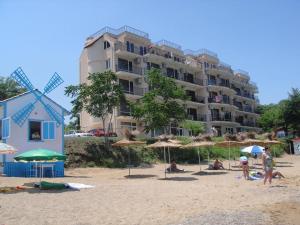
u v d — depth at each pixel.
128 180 21.83
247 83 87.81
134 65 54.25
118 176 24.70
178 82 60.72
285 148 55.84
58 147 25.91
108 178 23.16
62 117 26.48
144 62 54.88
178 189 17.31
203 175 25.12
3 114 23.97
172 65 61.25
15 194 15.17
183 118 40.94
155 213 11.62
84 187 17.33
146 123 39.78
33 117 24.94
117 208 12.41
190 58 68.75
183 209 12.30
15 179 20.47
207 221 10.38
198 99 67.25
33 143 24.62
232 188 17.64
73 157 29.98
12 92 52.06
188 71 66.62
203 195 15.41
